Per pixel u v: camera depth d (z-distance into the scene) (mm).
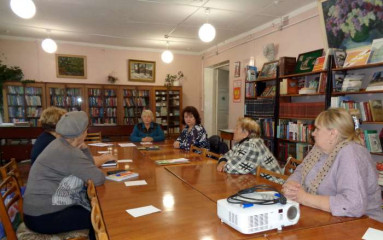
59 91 6336
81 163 1636
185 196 1515
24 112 6035
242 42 5637
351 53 3078
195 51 7594
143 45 6867
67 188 1635
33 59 6188
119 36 5973
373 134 2871
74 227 1630
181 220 1174
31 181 1620
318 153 1566
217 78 7570
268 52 4660
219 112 7672
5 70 5688
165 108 7234
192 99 7727
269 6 4051
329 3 3420
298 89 4016
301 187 1441
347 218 1208
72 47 6512
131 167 2279
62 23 5023
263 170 1938
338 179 1310
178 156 2816
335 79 3180
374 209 1347
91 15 4551
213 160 2615
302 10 4074
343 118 1394
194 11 4305
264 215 1043
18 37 6031
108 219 1185
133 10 4293
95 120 6691
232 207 1067
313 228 1103
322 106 3387
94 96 6648
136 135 4195
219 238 1004
